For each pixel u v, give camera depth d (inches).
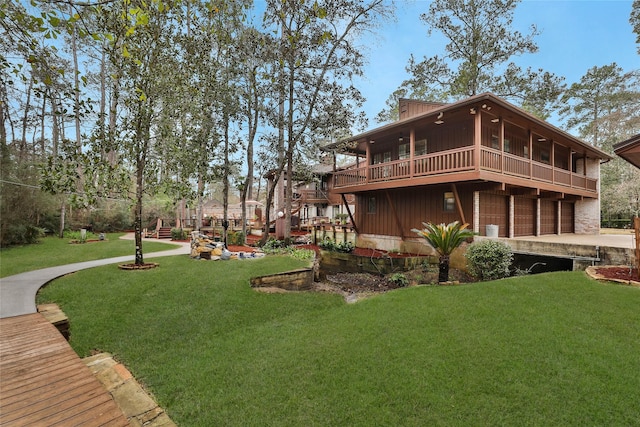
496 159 374.6
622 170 864.3
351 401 116.4
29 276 272.7
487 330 162.1
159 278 273.3
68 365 119.5
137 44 279.6
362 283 369.4
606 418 101.0
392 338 161.3
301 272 321.1
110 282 260.1
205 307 221.0
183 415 114.0
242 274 293.3
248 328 195.8
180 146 370.9
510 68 670.5
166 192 344.8
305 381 130.6
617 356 133.3
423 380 125.3
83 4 153.8
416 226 493.0
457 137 445.7
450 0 695.1
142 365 152.0
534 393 114.0
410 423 104.2
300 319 211.0
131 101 291.1
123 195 313.1
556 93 652.7
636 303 181.9
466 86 717.9
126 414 112.8
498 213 461.4
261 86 466.6
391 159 551.5
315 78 443.8
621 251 275.4
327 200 985.5
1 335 146.6
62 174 267.1
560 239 456.8
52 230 722.2
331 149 538.9
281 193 888.9
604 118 798.5
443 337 157.9
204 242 387.5
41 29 151.6
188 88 335.0
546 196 526.6
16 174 530.3
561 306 186.7
